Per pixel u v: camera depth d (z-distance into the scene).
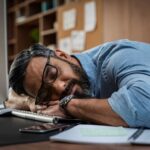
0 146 0.62
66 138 0.64
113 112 0.83
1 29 1.12
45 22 4.82
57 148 0.59
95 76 1.12
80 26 3.90
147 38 3.28
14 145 0.62
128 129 0.76
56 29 4.41
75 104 0.93
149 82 0.84
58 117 0.91
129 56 0.95
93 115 0.87
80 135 0.67
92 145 0.61
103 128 0.75
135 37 3.38
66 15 4.12
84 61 1.14
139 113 0.79
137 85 0.83
